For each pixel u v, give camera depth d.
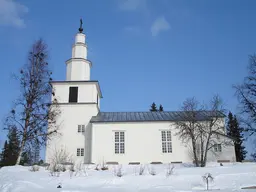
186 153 38.97
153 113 44.72
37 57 32.56
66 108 42.22
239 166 26.02
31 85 31.41
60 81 43.22
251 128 34.97
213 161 37.56
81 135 41.06
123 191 17.67
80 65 44.81
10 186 17.91
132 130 40.12
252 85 35.84
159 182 20.33
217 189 18.22
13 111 30.27
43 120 31.73
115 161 38.72
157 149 39.34
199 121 37.88
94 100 43.00
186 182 20.44
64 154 37.00
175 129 40.03
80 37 46.47
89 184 19.64
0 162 40.81
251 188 18.56
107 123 40.31
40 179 20.69
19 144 30.31
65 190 17.00
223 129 38.12
